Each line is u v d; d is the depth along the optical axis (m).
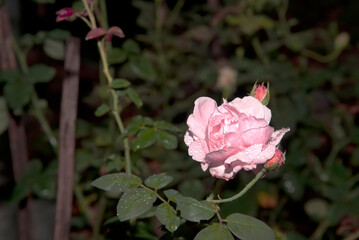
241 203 1.04
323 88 1.41
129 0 1.24
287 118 1.22
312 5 1.81
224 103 0.62
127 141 0.79
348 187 1.13
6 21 0.93
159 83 1.23
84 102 1.28
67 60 0.82
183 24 1.37
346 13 1.81
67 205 0.84
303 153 1.21
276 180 1.19
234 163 0.61
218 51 1.33
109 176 0.66
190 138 0.65
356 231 1.12
